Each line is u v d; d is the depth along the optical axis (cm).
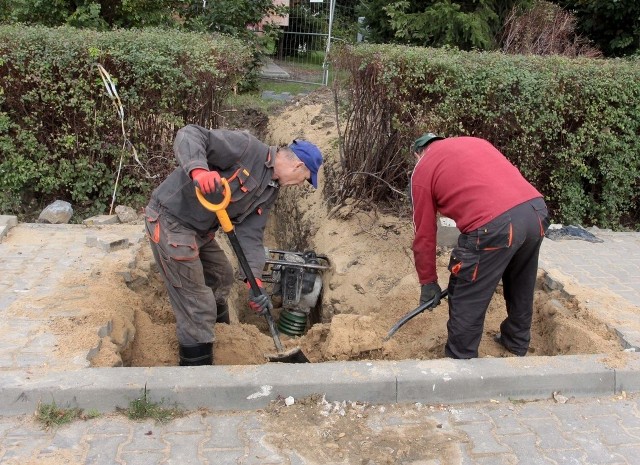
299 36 1348
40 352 338
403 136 556
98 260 480
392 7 920
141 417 304
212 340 372
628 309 430
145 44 576
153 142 606
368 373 329
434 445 295
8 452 275
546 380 334
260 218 357
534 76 563
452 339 371
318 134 736
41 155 587
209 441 290
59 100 569
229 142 332
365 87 565
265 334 531
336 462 281
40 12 788
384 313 485
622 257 542
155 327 427
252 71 996
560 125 582
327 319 532
